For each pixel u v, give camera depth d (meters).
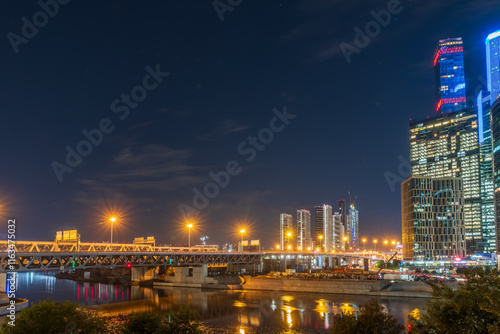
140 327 46.06
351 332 46.22
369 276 186.38
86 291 187.38
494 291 39.56
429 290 160.88
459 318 41.25
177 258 185.75
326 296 161.00
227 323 106.44
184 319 46.50
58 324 43.66
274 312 122.44
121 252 154.88
